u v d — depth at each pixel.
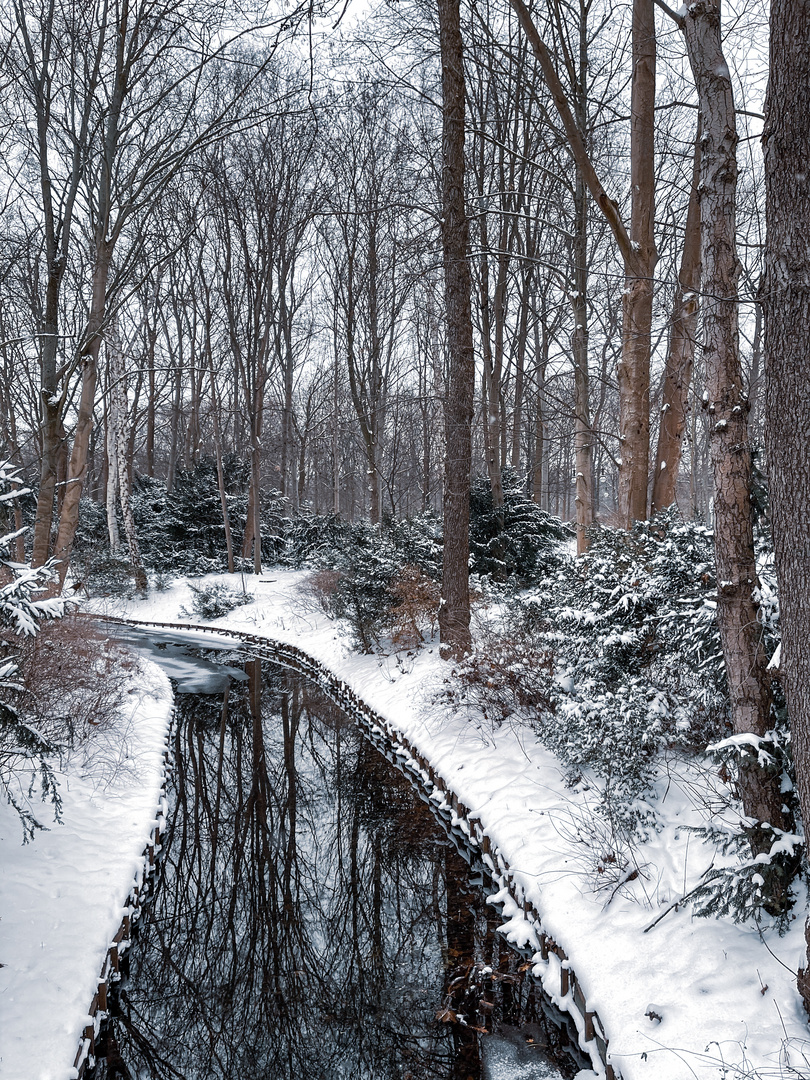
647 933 4.29
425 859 6.77
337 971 5.10
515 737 7.82
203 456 28.98
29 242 13.23
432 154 16.22
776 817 3.94
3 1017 3.84
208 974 5.16
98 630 12.87
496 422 16.69
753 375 15.06
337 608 15.53
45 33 9.56
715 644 4.82
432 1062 4.18
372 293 22.86
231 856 7.03
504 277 16.91
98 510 29.44
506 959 5.11
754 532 4.73
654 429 17.75
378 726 10.63
